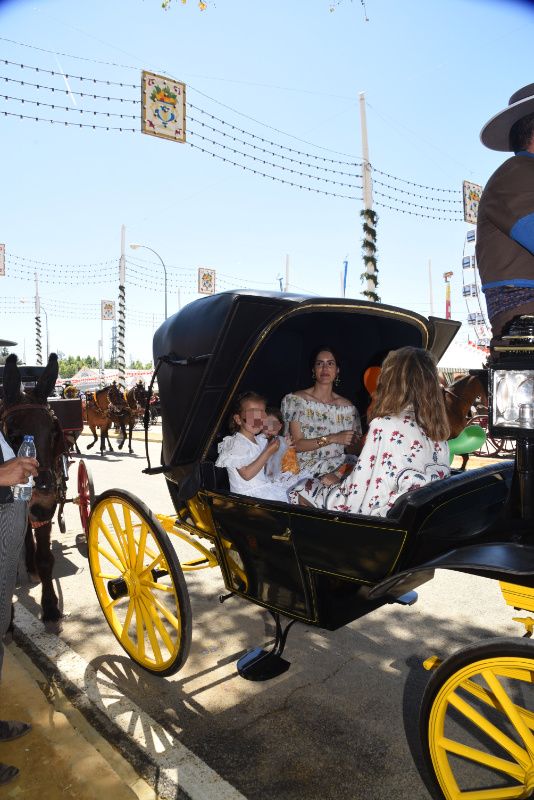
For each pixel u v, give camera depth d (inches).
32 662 143.4
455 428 269.4
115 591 143.8
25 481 100.9
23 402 161.0
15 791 98.8
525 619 96.7
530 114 93.2
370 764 105.0
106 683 133.3
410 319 146.3
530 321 81.5
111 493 144.8
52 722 118.0
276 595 117.5
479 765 104.1
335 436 150.0
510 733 111.7
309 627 159.9
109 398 618.5
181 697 127.8
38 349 1747.0
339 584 111.5
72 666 140.6
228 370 121.0
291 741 111.9
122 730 115.6
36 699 126.3
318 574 108.3
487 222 99.5
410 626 159.0
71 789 99.2
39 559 167.2
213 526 128.0
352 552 99.3
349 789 99.1
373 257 606.5
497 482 106.5
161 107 405.1
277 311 117.9
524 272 94.3
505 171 93.7
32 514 158.1
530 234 89.0
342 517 96.9
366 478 105.8
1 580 105.5
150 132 403.2
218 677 135.9
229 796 97.4
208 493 122.6
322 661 141.6
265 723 117.6
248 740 112.3
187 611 123.0
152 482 385.7
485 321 117.5
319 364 158.7
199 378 123.4
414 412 105.0
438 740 83.9
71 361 4222.4
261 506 109.9
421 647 147.5
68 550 234.4
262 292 128.7
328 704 123.8
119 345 1120.8
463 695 125.1
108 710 122.2
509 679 127.9
